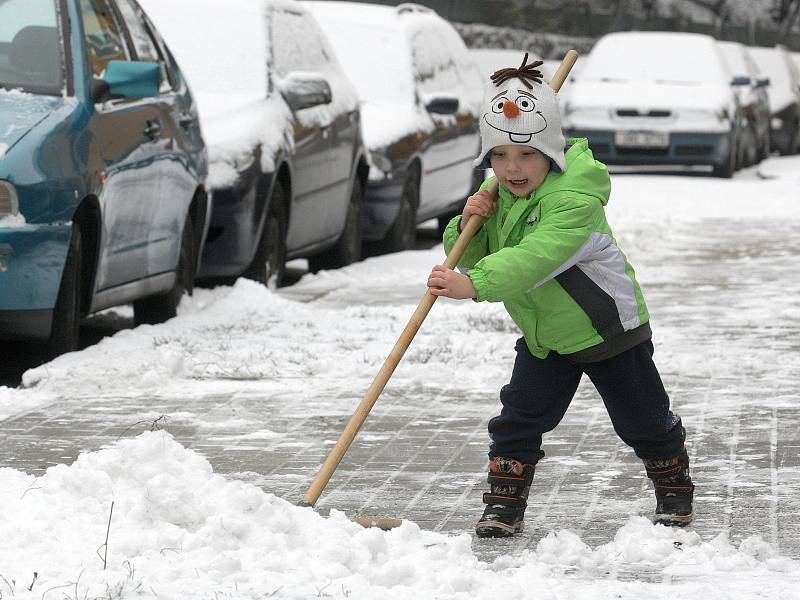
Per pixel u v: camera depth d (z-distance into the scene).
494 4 64.25
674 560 7.20
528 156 7.40
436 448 9.73
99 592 6.14
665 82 35.91
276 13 18.20
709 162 34.84
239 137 15.95
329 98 17.73
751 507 8.21
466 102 24.25
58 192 11.62
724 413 10.58
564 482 8.83
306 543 6.75
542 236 7.29
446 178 22.78
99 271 12.56
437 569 6.61
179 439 9.97
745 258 20.25
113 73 12.82
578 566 7.12
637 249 21.25
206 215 15.12
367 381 11.87
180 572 6.41
